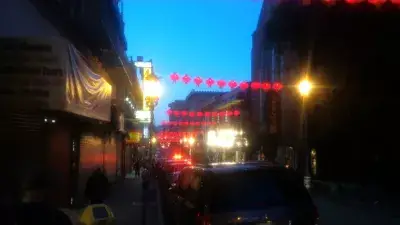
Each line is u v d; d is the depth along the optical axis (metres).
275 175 7.22
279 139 37.41
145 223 13.80
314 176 27.28
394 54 22.47
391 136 22.12
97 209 8.88
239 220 6.39
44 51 8.94
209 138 62.25
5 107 8.84
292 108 33.06
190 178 8.27
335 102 25.48
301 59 27.80
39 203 5.46
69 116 11.36
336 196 19.92
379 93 23.05
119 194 23.48
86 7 16.45
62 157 13.25
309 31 26.00
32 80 8.88
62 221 5.37
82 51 17.77
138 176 41.88
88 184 14.66
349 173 24.03
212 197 6.71
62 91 8.95
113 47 20.73
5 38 8.92
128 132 38.41
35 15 12.01
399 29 22.31
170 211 10.13
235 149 51.50
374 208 16.23
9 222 5.26
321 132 26.72
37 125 10.44
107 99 15.62
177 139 96.25
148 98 33.84
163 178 23.09
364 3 19.25
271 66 40.53
